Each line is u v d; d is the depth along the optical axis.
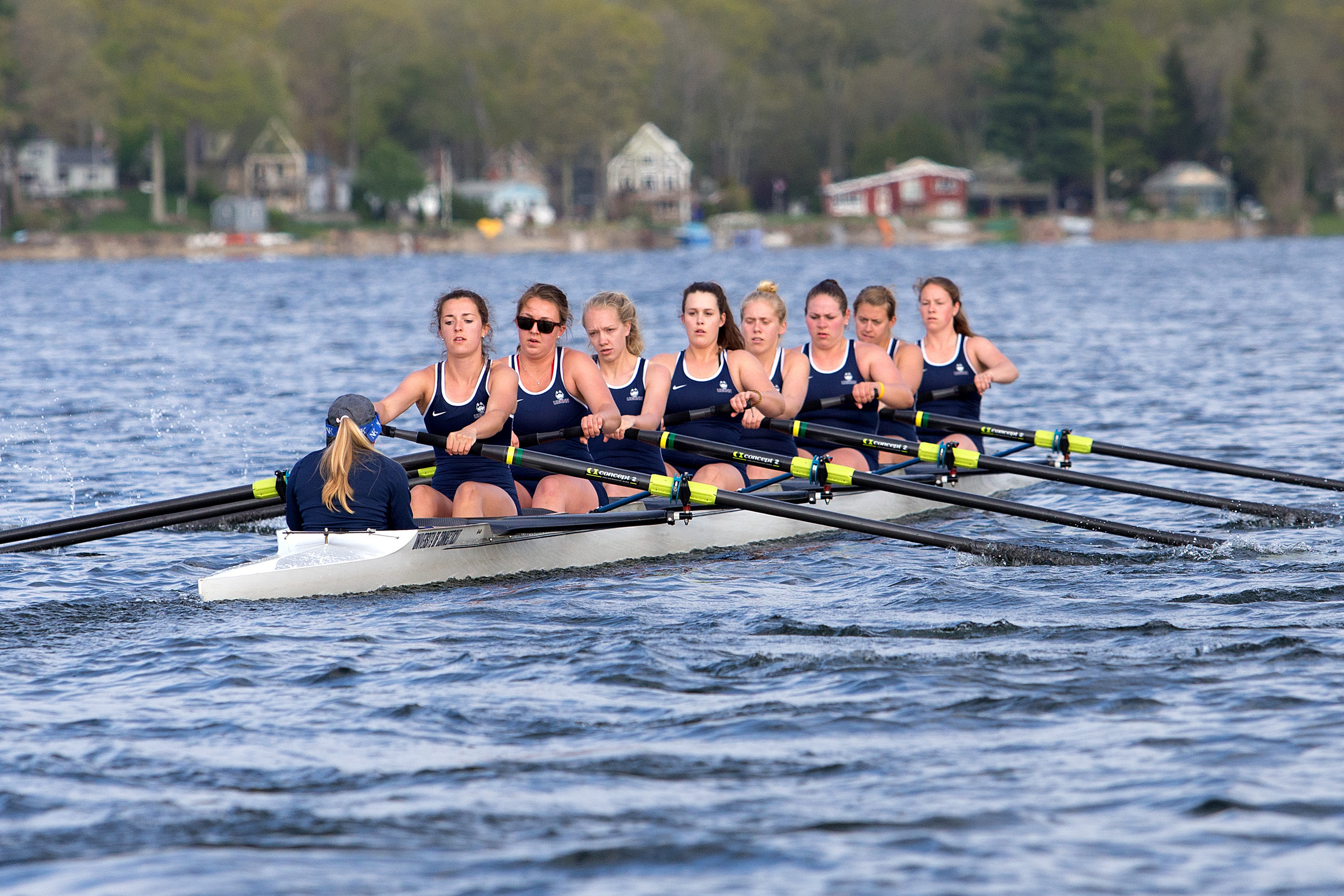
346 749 21.83
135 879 17.30
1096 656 26.27
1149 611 30.00
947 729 22.33
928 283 49.56
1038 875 17.17
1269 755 20.77
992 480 49.19
